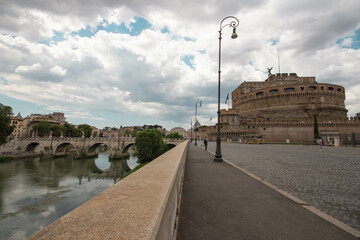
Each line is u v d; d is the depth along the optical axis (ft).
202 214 15.83
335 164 43.65
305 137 244.01
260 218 14.99
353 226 13.70
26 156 245.24
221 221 14.52
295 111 288.10
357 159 53.31
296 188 23.81
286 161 49.29
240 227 13.53
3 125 177.58
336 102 287.89
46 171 170.60
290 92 294.46
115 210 5.24
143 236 3.64
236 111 313.53
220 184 25.57
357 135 236.84
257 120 273.54
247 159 53.88
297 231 12.92
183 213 16.06
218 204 18.13
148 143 179.83
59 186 126.00
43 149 260.21
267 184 25.26
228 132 258.37
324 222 14.25
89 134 395.34
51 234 3.58
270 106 309.63
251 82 371.76
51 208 88.48
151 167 13.44
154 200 6.29
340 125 243.60
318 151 85.30
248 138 216.33
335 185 25.12
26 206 90.02
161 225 4.83
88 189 121.90
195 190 22.82
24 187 119.34
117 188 7.80
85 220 4.46
